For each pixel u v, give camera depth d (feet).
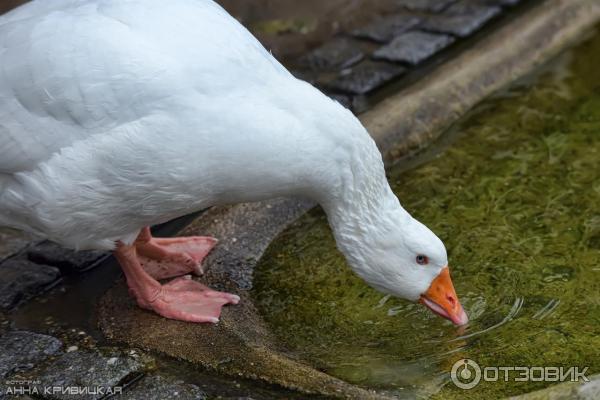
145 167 13.30
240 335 14.29
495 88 20.71
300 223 17.25
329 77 21.77
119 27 13.52
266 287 15.74
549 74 21.27
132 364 13.82
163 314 14.83
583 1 22.97
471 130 19.57
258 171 13.58
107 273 16.37
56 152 13.50
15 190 13.98
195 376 13.64
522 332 14.16
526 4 24.16
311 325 14.83
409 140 18.99
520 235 16.49
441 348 14.03
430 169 18.54
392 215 14.33
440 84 20.15
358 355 14.02
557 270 15.55
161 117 13.12
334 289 15.69
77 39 13.39
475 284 15.38
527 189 17.71
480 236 16.52
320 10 24.57
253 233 16.81
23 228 14.74
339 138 13.91
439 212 17.30
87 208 13.75
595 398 12.14
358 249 14.52
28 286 15.92
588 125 19.49
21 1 23.71
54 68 13.29
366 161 14.17
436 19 23.75
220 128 13.20
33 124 13.50
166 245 16.29
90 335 14.70
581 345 13.76
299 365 13.43
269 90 13.65
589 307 14.61
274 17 24.31
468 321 14.56
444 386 13.08
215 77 13.32
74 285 16.10
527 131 19.47
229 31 13.89
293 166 13.67
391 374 13.46
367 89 21.21
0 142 13.64
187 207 14.14
